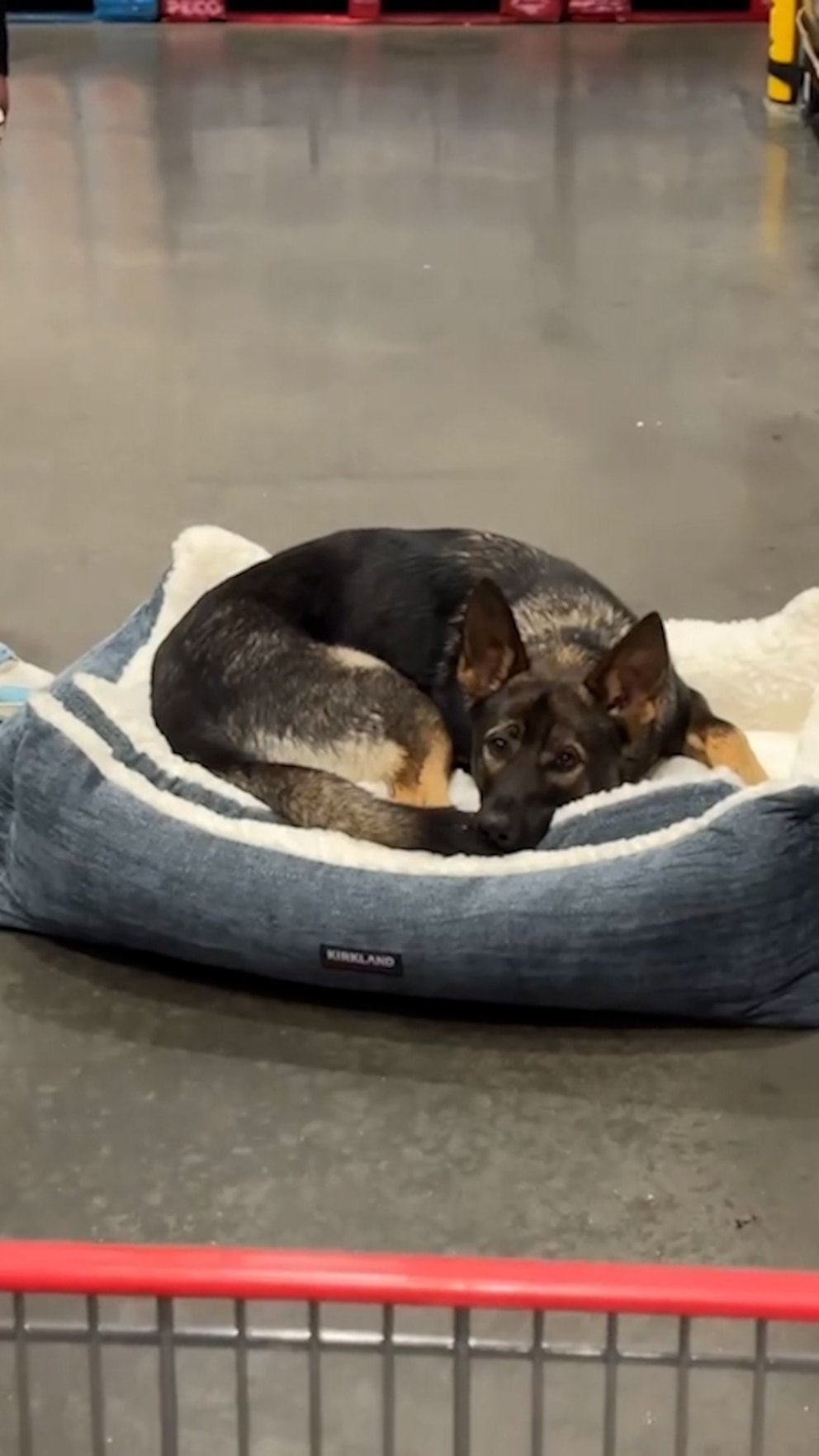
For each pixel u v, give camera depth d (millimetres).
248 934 2752
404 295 6590
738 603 4281
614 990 2684
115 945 2957
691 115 9234
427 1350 1494
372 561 3311
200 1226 2393
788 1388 2117
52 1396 2121
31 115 9312
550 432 5363
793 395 5633
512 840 2846
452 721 3195
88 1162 2514
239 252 7090
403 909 2686
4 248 7129
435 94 9773
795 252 7031
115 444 5273
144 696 3322
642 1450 2029
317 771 2961
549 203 7730
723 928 2639
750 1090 2635
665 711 3080
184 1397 2115
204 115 9305
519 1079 2668
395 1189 2455
